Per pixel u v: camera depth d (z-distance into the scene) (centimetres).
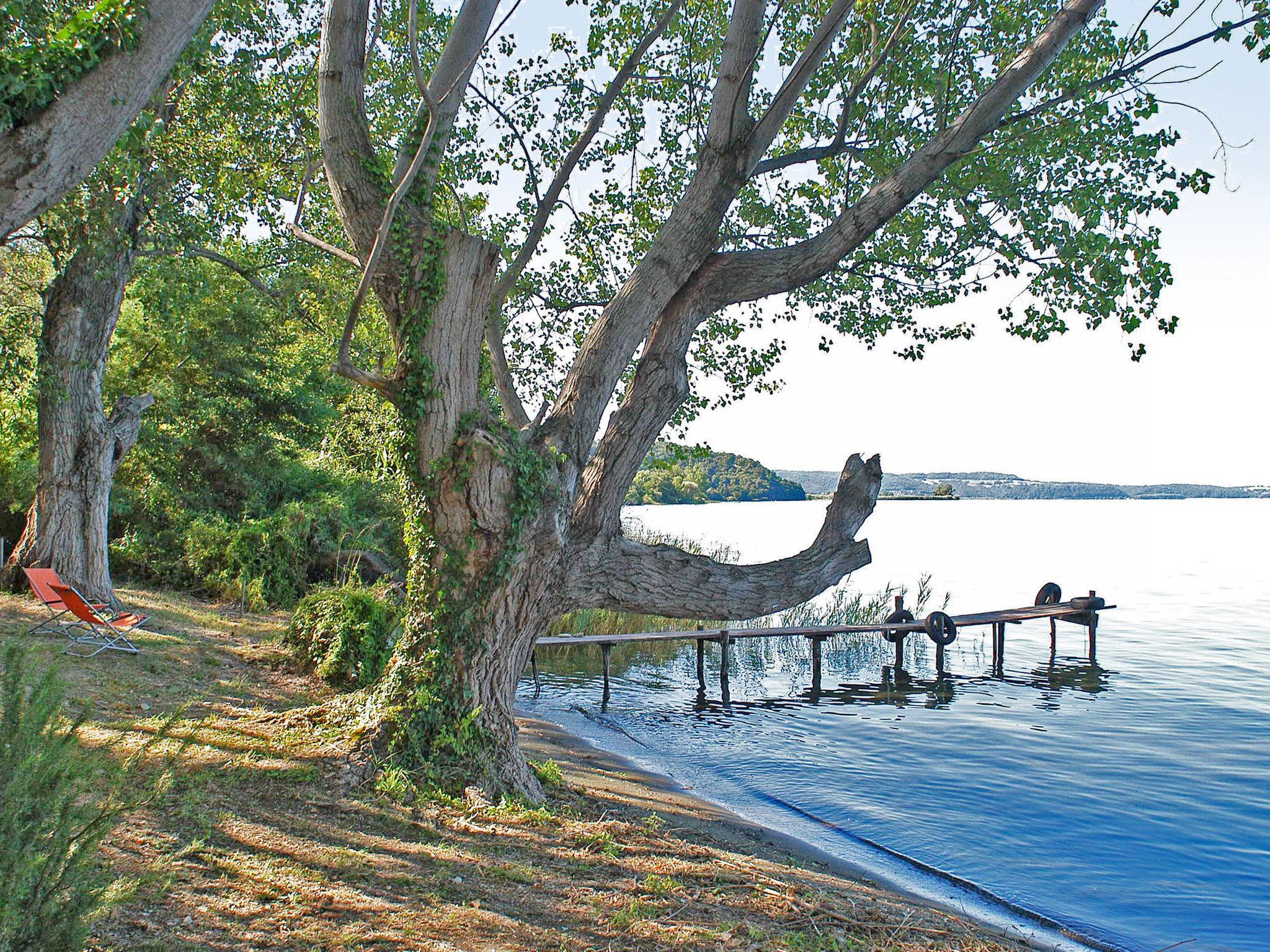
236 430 2306
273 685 1093
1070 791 1146
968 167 937
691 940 512
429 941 473
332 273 1552
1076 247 873
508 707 775
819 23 995
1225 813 1069
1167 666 2175
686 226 779
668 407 788
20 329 1402
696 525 8838
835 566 818
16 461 1902
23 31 630
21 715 340
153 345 2212
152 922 448
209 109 1250
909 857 897
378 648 1136
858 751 1355
